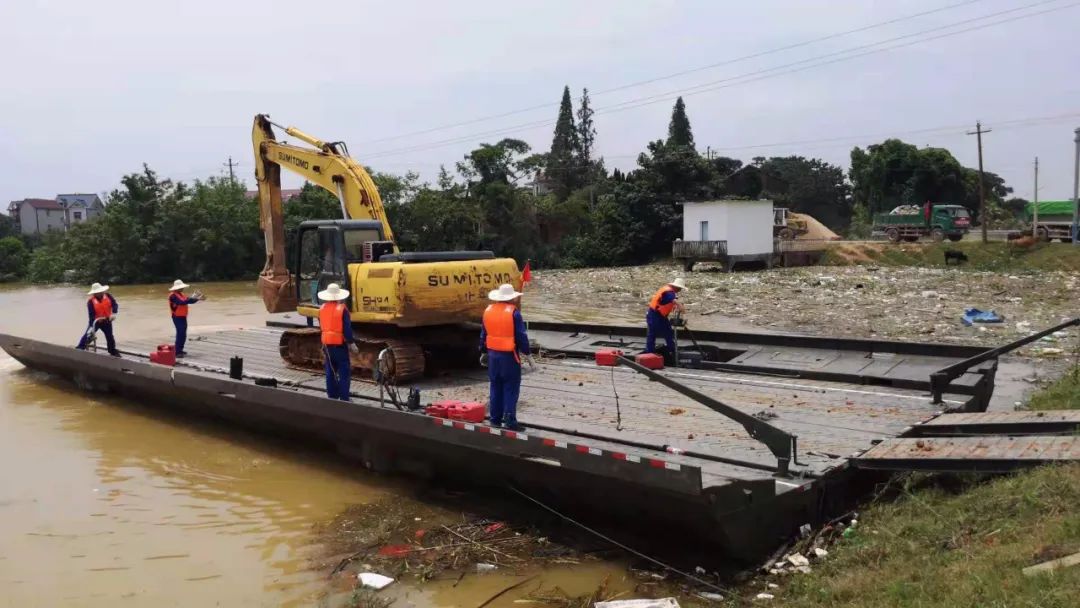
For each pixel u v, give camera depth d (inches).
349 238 400.5
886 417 289.1
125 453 364.2
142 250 1690.5
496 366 278.4
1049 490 186.9
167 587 222.7
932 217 1628.9
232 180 1958.7
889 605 158.1
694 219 1546.5
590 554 236.8
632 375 392.5
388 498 294.5
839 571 191.2
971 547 175.3
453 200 1892.2
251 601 213.0
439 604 206.7
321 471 331.3
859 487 246.7
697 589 207.8
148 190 1715.1
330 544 252.1
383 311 369.7
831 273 1273.4
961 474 229.5
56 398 490.6
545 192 2632.9
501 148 2064.5
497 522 266.7
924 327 670.5
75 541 257.6
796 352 411.5
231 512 283.7
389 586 218.8
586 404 324.5
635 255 1840.6
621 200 1855.3
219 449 369.1
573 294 1131.3
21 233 2960.1
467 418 278.8
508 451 251.1
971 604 144.4
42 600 215.5
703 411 307.0
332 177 461.4
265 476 326.3
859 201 2529.5
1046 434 243.3
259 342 545.0
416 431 284.0
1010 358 529.3
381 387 313.1
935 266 1391.5
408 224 1840.6
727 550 212.2
